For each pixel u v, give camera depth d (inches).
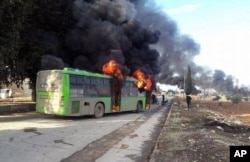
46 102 808.3
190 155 370.3
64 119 810.8
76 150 420.8
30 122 713.6
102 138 523.2
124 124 736.3
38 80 831.7
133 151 425.4
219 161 339.0
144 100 1154.0
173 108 1371.8
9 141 465.4
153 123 776.3
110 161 365.7
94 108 868.6
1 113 893.8
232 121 987.9
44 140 484.4
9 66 1007.6
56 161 357.7
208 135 530.3
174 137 509.0
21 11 893.8
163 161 344.2
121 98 997.8
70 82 788.6
